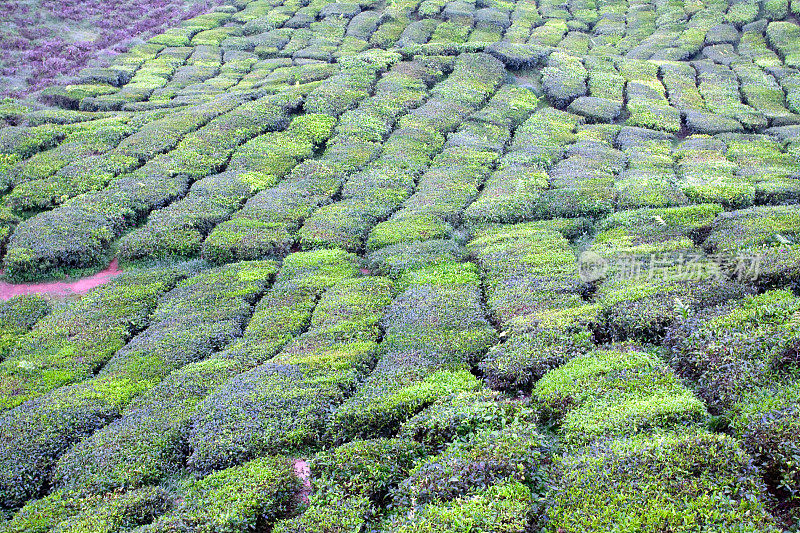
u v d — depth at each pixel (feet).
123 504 46.39
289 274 79.71
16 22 157.89
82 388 60.59
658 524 36.63
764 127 114.42
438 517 40.88
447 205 92.73
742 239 70.74
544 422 51.75
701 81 132.77
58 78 140.15
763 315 55.77
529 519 41.14
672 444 42.50
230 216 93.30
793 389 46.50
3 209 92.32
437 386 55.31
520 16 167.12
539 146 108.99
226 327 69.82
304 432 52.90
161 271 81.92
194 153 107.04
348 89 127.85
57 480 51.19
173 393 59.06
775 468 40.70
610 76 134.10
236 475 48.39
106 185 99.14
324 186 99.96
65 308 74.84
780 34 146.82
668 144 109.40
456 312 67.41
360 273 80.69
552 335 59.67
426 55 143.02
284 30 164.55
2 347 68.03
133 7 180.34
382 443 49.52
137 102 129.08
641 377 52.21
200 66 147.74
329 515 43.68
